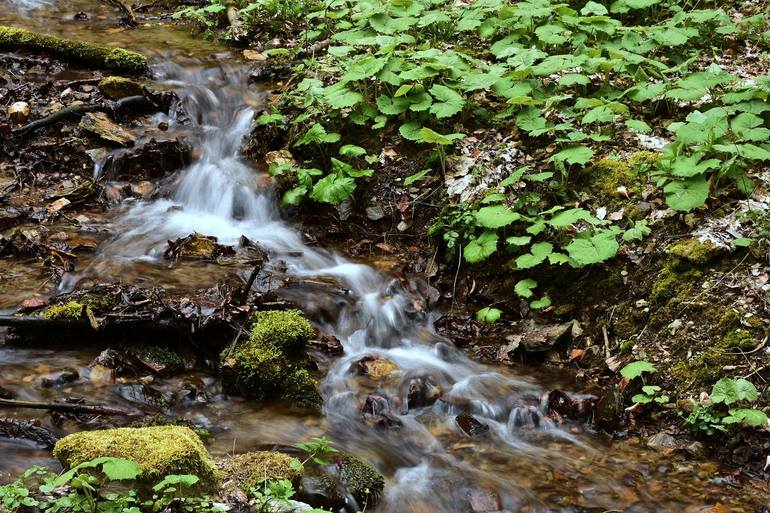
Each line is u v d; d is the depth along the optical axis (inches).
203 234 232.2
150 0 292.4
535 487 202.5
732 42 255.0
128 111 251.1
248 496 192.4
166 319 211.8
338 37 251.1
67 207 235.0
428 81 244.1
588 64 237.6
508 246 227.9
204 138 248.8
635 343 217.3
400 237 236.1
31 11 284.7
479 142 238.8
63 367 207.8
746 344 211.2
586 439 209.9
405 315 225.6
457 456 206.2
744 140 223.8
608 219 225.6
